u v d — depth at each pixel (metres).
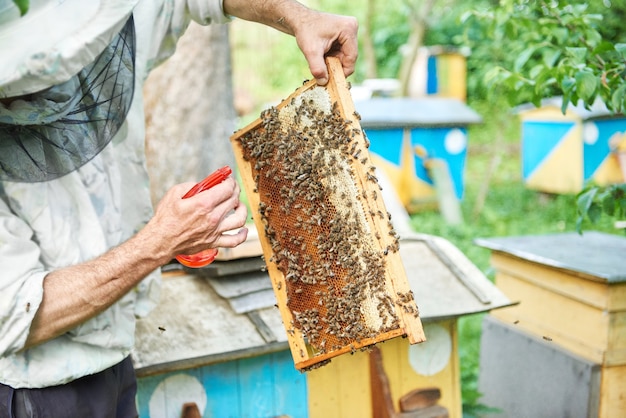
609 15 7.18
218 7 1.97
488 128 10.27
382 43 11.29
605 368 2.63
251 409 2.38
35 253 1.56
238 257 2.36
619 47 2.35
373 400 2.56
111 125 1.61
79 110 1.53
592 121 6.12
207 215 1.57
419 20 8.79
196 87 3.59
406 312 1.52
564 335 2.81
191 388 2.28
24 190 1.58
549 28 2.66
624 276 2.51
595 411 2.65
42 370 1.63
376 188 1.55
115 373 1.89
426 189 6.75
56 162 1.54
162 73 3.51
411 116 6.50
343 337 1.64
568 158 6.52
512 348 3.07
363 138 1.57
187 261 1.75
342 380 2.51
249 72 11.83
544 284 2.86
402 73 8.84
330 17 1.74
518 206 7.24
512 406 3.09
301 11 1.78
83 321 1.58
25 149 1.50
